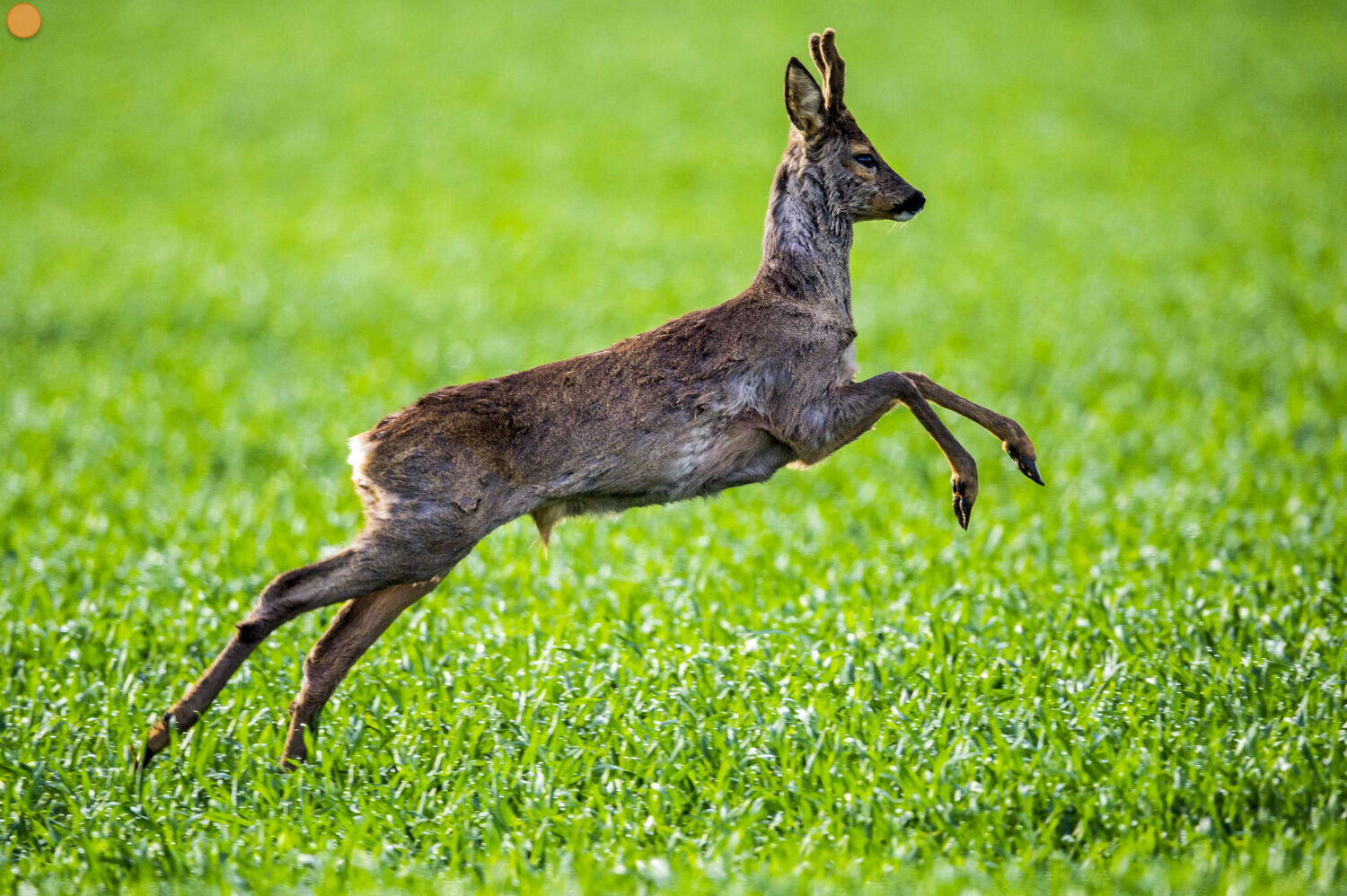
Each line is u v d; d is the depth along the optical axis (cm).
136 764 1019
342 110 6331
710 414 1071
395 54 7325
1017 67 6819
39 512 1864
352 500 1880
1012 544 1600
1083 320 3039
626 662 1182
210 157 5562
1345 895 793
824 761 988
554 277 3688
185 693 1107
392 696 1132
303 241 4209
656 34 7719
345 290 3534
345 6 8294
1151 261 3669
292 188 5103
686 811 966
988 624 1280
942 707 1065
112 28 7700
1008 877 834
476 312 3266
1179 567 1448
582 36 7700
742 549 1636
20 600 1430
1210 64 6806
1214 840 876
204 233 4334
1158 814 909
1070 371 2591
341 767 1033
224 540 1652
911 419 2355
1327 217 4094
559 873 859
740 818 926
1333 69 6669
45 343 3012
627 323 3116
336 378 2702
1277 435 2061
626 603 1386
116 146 5684
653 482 1076
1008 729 1035
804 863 862
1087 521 1709
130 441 2222
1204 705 1060
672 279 3644
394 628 1309
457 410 1027
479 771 1020
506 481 1030
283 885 848
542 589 1478
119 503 1888
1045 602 1335
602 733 1059
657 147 5719
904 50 7206
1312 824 880
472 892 836
